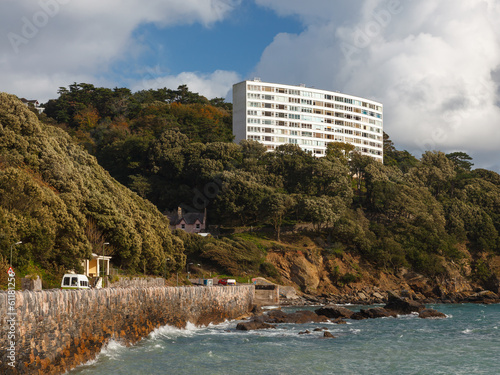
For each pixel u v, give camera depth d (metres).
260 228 174.12
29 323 34.34
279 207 163.50
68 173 95.44
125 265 98.19
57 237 76.75
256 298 123.12
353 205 195.75
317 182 190.38
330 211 164.62
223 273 146.38
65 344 39.50
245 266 147.75
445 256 168.75
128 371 41.69
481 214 188.75
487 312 113.12
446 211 188.38
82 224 84.38
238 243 152.88
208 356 50.41
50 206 77.06
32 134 97.94
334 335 69.62
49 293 37.59
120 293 51.81
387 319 92.25
